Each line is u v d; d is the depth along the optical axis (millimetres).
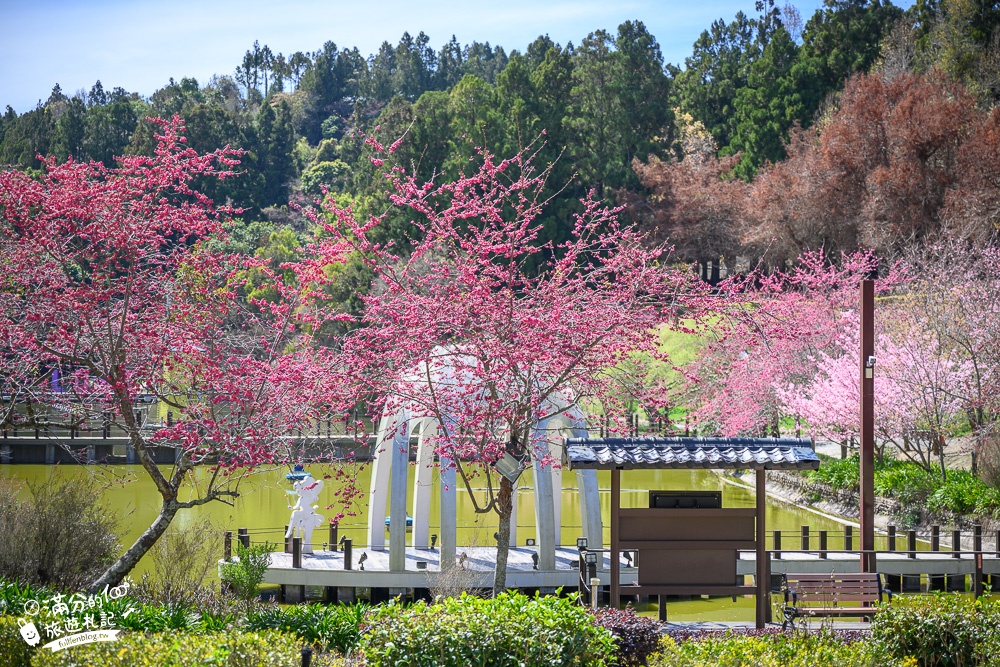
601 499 32469
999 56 51094
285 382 14164
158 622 11734
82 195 13664
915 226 42531
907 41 59438
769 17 86750
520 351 13875
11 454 39312
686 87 75750
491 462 14281
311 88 138375
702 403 32344
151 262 14633
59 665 9398
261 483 34250
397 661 9008
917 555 20891
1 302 13656
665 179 57281
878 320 28516
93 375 14766
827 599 14070
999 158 40750
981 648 10633
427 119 50906
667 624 13773
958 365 24875
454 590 17891
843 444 31469
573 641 9258
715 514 13727
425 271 30359
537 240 46594
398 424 16594
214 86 152000
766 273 54094
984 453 25203
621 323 14398
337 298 40750
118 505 30219
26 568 14781
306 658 9172
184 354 13977
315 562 20953
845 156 46812
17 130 89938
